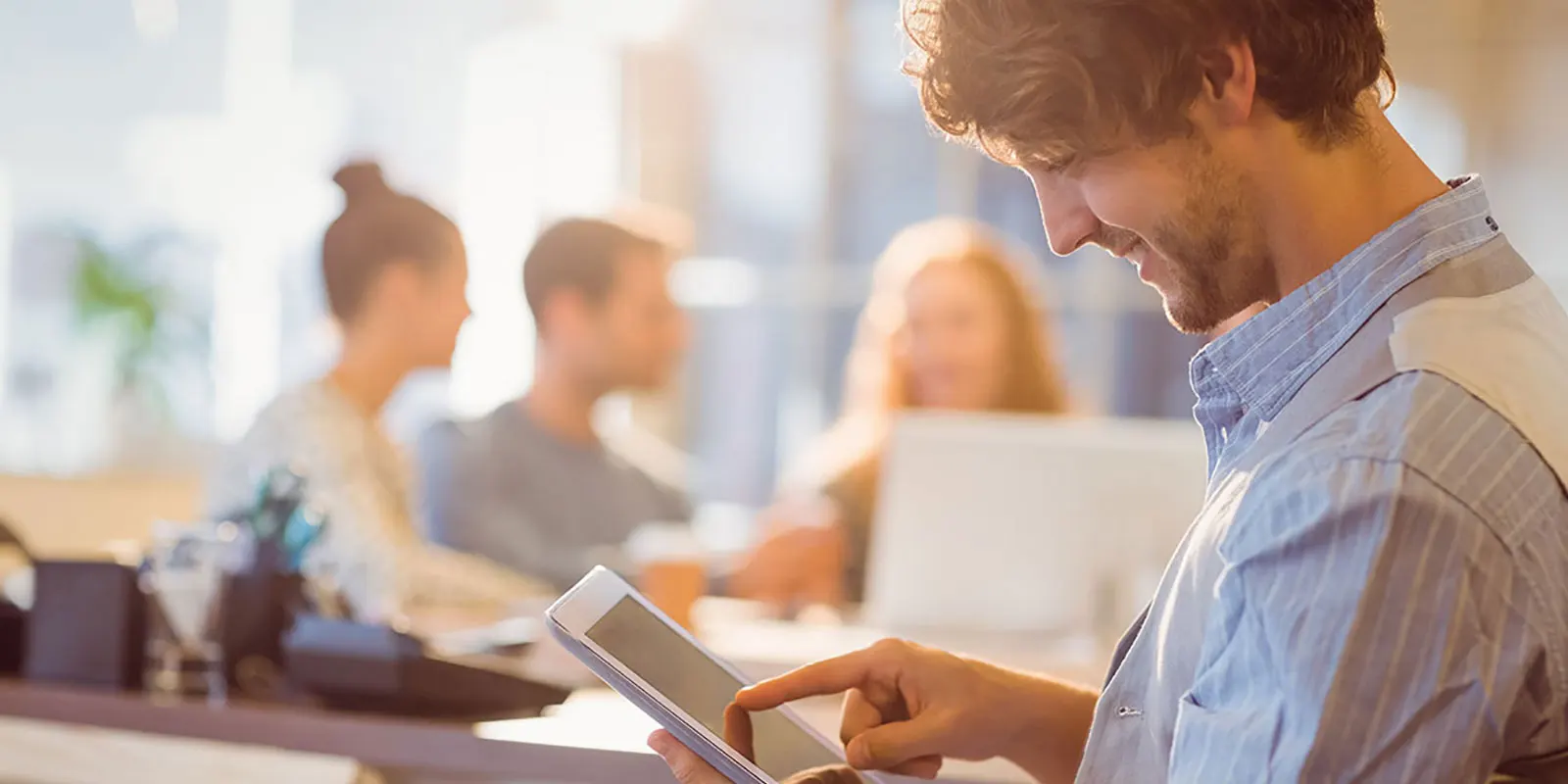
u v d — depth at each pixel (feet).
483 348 16.24
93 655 4.74
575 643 3.18
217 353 16.12
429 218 8.13
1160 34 2.60
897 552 7.54
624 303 9.92
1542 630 2.35
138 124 16.12
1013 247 14.88
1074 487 7.29
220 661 4.72
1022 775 4.12
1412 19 13.28
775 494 15.62
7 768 4.64
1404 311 2.57
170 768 4.44
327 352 16.16
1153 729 2.76
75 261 15.87
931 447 7.50
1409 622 2.30
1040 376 10.40
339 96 16.31
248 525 4.97
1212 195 2.66
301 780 4.26
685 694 3.27
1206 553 2.67
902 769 3.56
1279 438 2.60
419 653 4.28
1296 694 2.33
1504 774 2.50
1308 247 2.68
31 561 4.84
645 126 16.01
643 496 10.27
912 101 15.28
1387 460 2.37
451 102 16.25
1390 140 2.75
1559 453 2.47
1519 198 13.06
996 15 2.74
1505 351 2.53
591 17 15.99
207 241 16.20
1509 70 13.05
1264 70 2.60
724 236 15.88
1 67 15.89
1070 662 6.66
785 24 15.67
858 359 10.94
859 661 3.49
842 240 15.52
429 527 9.74
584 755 3.99
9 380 15.67
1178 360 14.28
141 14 15.96
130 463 15.61
